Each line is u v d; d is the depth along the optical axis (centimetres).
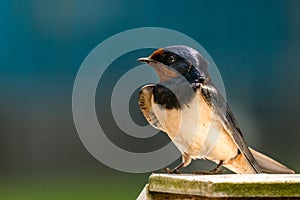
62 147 1645
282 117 1670
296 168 1602
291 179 566
